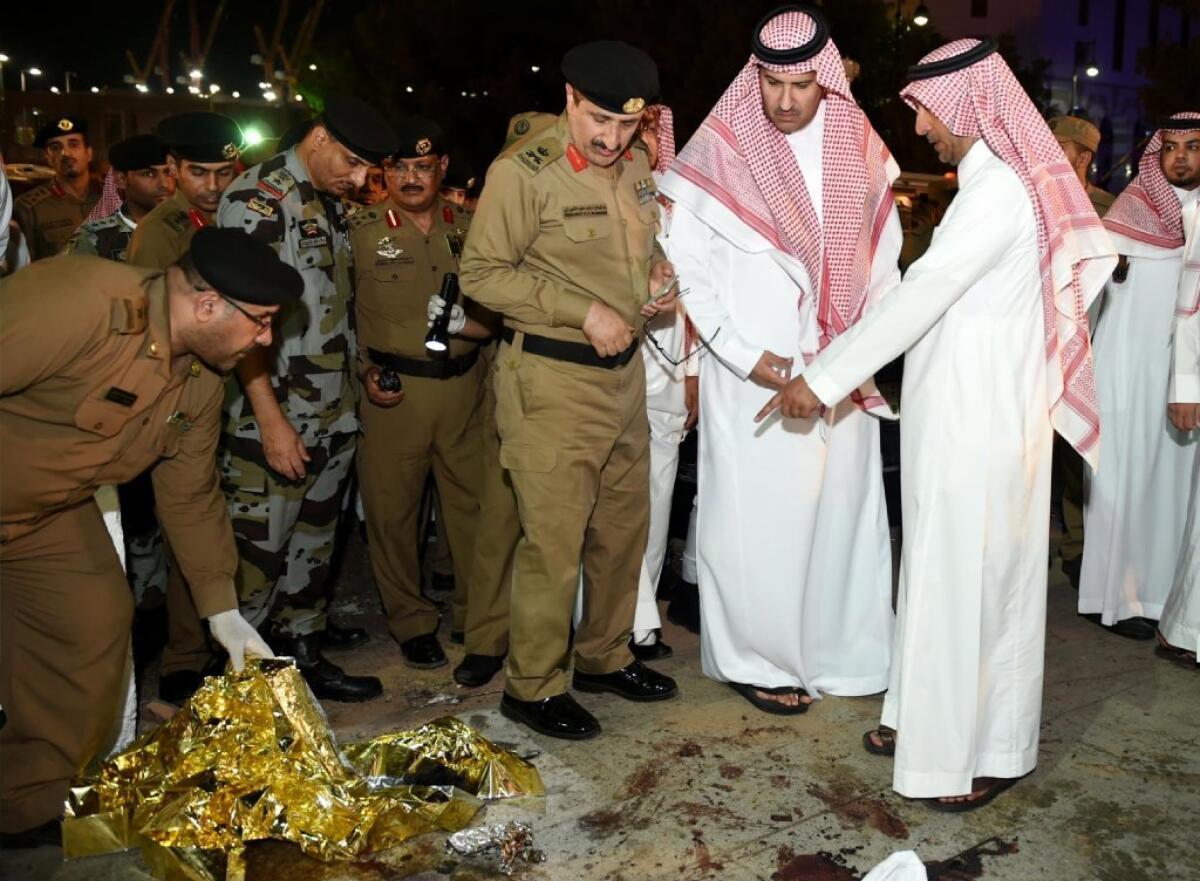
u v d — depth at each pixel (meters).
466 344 3.95
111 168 4.49
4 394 2.42
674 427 3.91
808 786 3.14
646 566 3.93
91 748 2.84
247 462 3.47
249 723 2.81
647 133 3.70
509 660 3.49
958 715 2.97
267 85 35.41
